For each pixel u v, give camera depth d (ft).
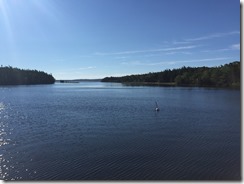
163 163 67.31
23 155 76.18
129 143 87.20
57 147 84.07
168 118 140.56
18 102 242.99
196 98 262.88
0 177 60.49
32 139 95.04
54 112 169.27
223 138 93.15
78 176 60.44
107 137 96.37
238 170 61.67
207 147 81.46
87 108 190.39
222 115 150.00
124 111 171.63
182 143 86.58
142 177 58.85
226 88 422.00
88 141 90.89
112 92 402.11
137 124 122.42
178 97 280.51
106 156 73.82
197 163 66.95
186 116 147.33
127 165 66.49
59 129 112.37
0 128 115.65
